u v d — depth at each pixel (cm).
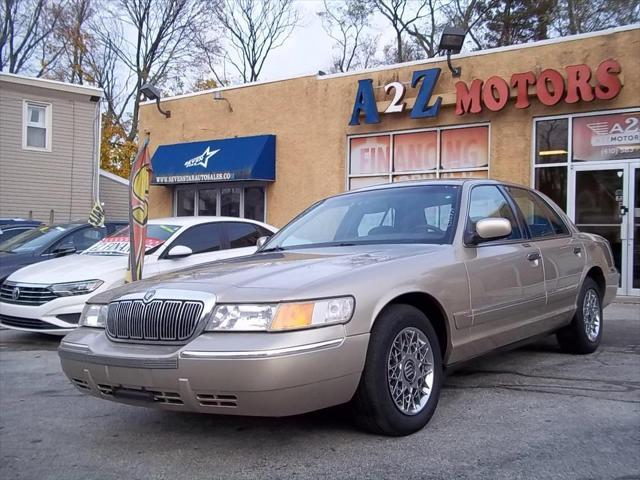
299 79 1538
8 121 2136
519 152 1223
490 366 620
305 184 1530
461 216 509
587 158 1161
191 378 367
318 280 395
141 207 784
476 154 1284
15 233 1341
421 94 1321
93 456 417
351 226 553
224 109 1684
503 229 482
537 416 464
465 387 545
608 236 1145
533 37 2739
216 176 1606
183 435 450
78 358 420
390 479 360
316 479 364
